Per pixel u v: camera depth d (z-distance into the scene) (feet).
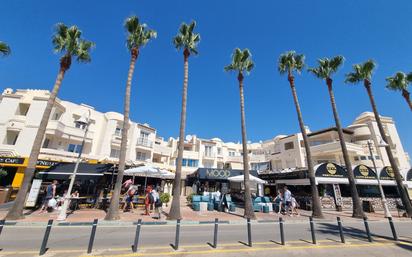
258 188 81.66
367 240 28.48
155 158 128.57
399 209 63.41
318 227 38.81
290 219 47.39
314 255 21.53
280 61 64.03
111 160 89.51
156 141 146.41
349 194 76.48
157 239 26.96
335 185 71.36
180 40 52.85
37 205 51.19
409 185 78.38
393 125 122.01
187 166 129.39
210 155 140.97
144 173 57.93
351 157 109.09
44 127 41.22
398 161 113.19
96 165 54.49
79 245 23.43
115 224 35.94
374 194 80.12
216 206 61.00
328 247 24.44
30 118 78.07
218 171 74.02
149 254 20.54
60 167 51.44
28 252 20.39
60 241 24.99
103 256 19.69
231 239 27.86
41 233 28.78
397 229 38.37
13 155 70.59
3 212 41.91
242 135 53.47
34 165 39.04
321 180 67.36
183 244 24.67
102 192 55.98
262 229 36.14
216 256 20.44
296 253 22.02
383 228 39.06
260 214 54.29
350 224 43.34
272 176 86.43
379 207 72.84
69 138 87.45
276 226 39.58
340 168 71.72
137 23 48.80
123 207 52.90
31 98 83.66
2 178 67.87
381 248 24.48
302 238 29.35
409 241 28.14
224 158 149.07
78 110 97.40
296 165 112.57
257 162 144.56
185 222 38.91
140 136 115.14
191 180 95.55
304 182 69.92
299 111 57.93
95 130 100.27
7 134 77.30
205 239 27.55
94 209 51.21
